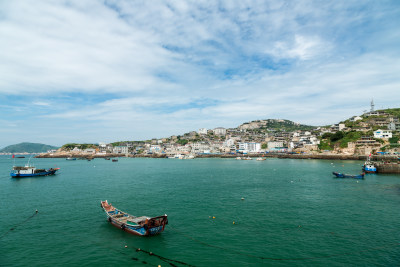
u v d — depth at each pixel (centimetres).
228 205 4881
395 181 7781
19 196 5972
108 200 5384
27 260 2688
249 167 13775
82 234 3419
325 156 18875
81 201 5362
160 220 3350
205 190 6500
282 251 2867
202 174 10456
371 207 4647
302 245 3022
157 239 3231
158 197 5650
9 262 2645
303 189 6512
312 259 2672
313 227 3616
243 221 3909
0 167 17075
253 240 3180
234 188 6762
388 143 16850
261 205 4859
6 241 3200
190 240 3195
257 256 2750
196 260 2669
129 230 3466
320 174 9762
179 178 9150
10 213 4453
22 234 3434
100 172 11912
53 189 6944
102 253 2845
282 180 8231
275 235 3338
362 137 18162
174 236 3328
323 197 5522
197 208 4669
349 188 6594
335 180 8075
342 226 3650
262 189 6575
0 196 5981
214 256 2756
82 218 4141
